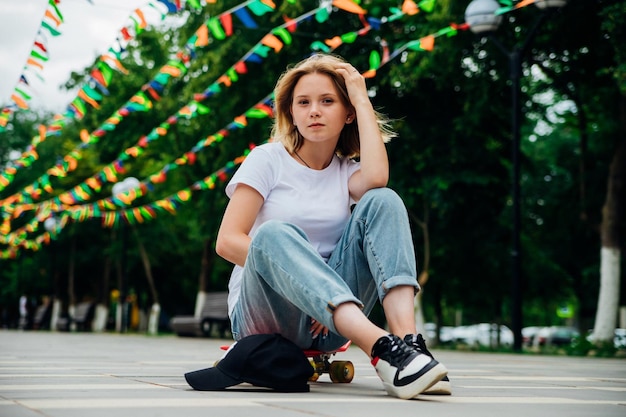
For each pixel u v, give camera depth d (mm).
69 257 30562
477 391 2842
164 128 11938
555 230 20656
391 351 2402
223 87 14977
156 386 2750
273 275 2520
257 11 6707
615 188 11961
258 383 2533
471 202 14742
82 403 2117
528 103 15039
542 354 10133
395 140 13891
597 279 21625
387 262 2557
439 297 20719
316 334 2691
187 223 26562
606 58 12703
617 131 13008
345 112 2896
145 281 32406
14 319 38062
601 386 3406
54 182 26781
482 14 10070
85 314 27453
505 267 17156
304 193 2842
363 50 13461
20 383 2891
